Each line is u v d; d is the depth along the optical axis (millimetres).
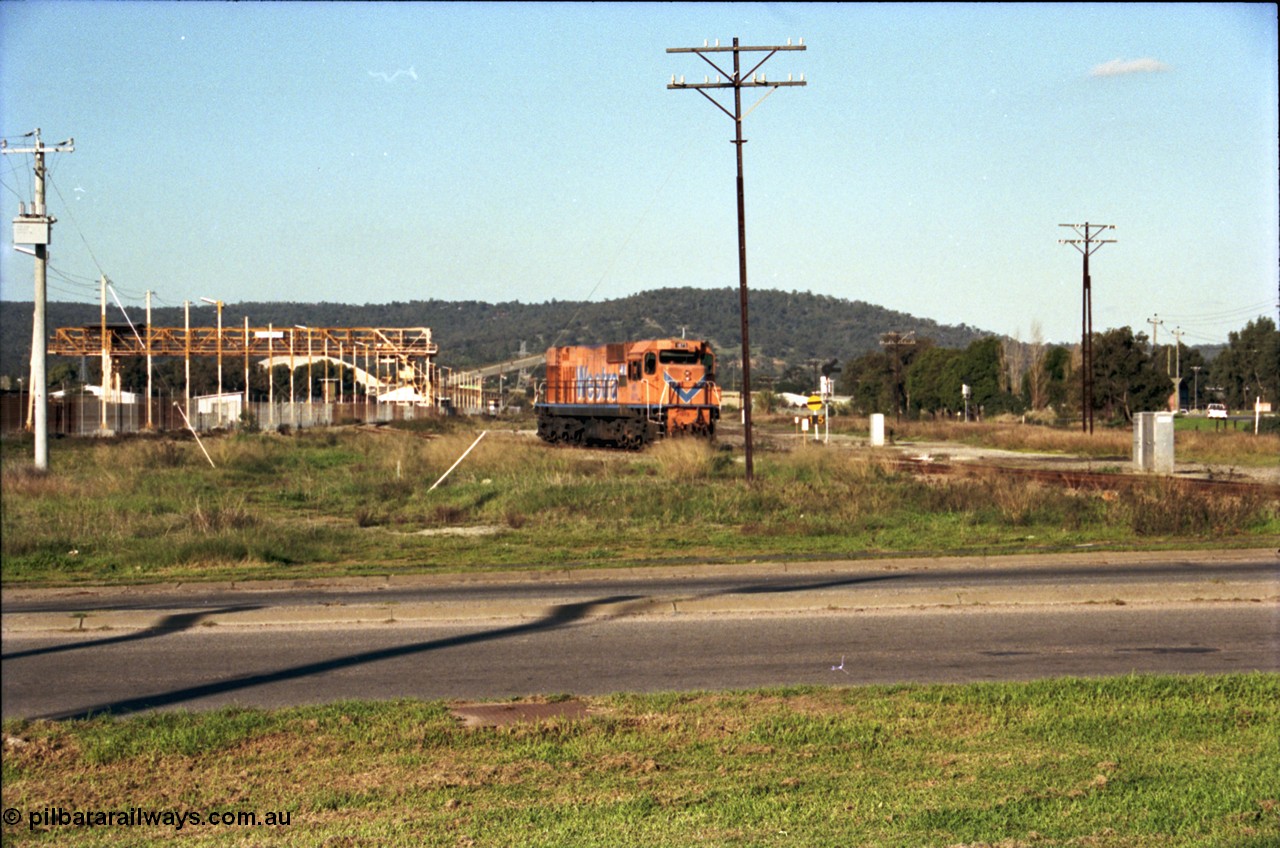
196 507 25719
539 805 7363
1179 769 7914
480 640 12938
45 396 36312
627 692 10320
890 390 126938
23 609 15484
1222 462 45344
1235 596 14984
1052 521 24625
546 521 26078
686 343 51688
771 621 13859
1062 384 105375
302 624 14156
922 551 20141
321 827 7094
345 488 34312
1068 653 11891
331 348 87875
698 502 27250
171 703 10180
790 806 7254
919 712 9250
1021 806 7215
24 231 35906
